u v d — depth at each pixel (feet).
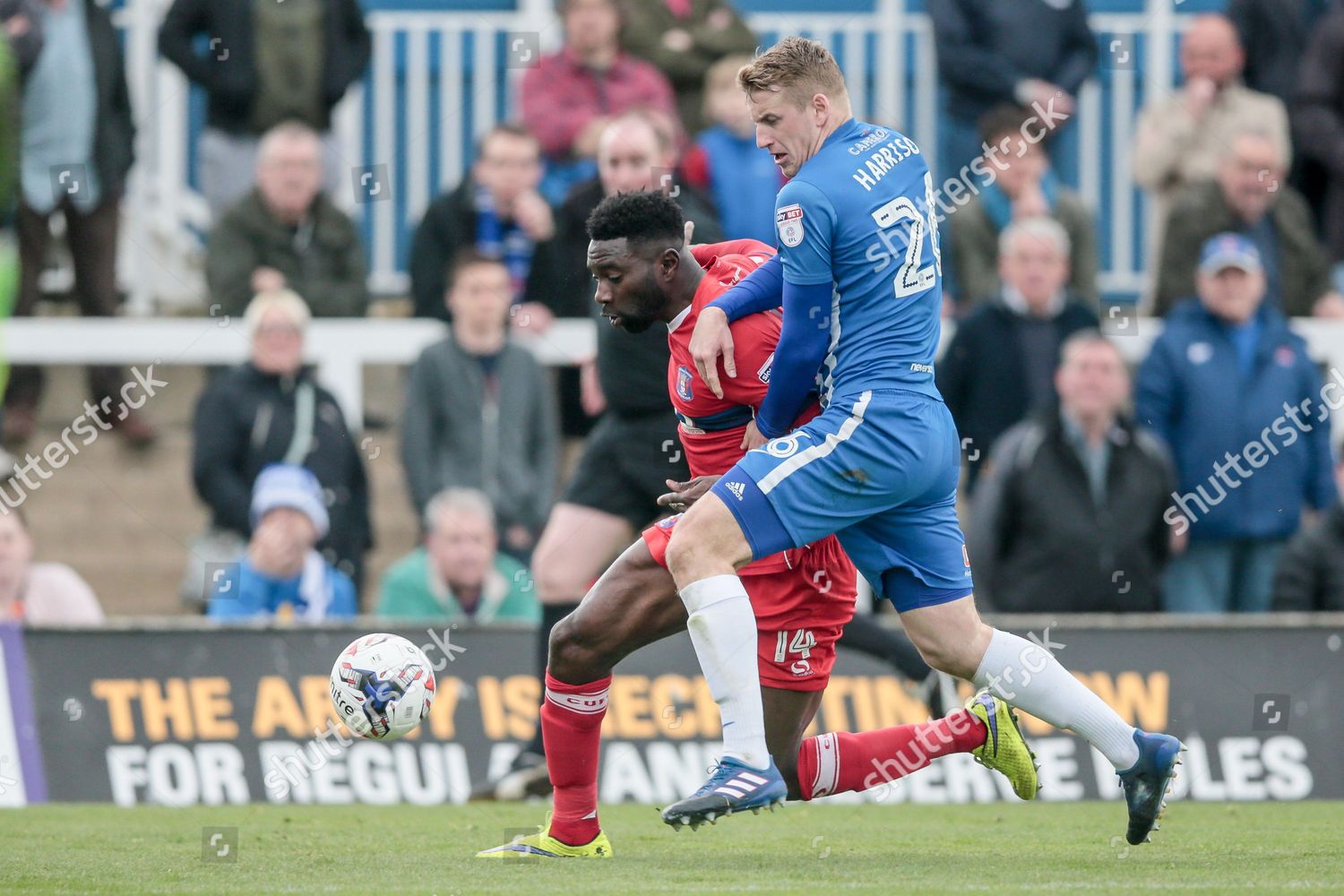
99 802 80.02
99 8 99.40
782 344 48.57
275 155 97.60
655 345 76.69
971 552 87.35
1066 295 92.99
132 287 106.83
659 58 98.99
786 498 47.39
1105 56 109.50
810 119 49.14
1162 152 102.73
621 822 66.39
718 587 47.26
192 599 98.17
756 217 89.66
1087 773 80.18
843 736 55.11
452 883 45.91
